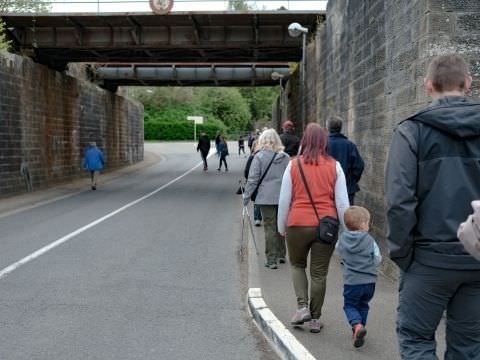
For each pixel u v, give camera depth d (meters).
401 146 3.24
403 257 3.21
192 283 7.44
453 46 5.88
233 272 8.06
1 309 6.22
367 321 5.63
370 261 4.99
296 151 10.16
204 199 17.72
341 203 5.19
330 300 6.42
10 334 5.45
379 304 6.17
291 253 5.40
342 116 11.17
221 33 21.56
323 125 14.45
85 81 27.03
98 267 8.24
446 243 3.13
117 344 5.22
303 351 4.71
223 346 5.22
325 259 5.28
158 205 16.05
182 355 4.98
